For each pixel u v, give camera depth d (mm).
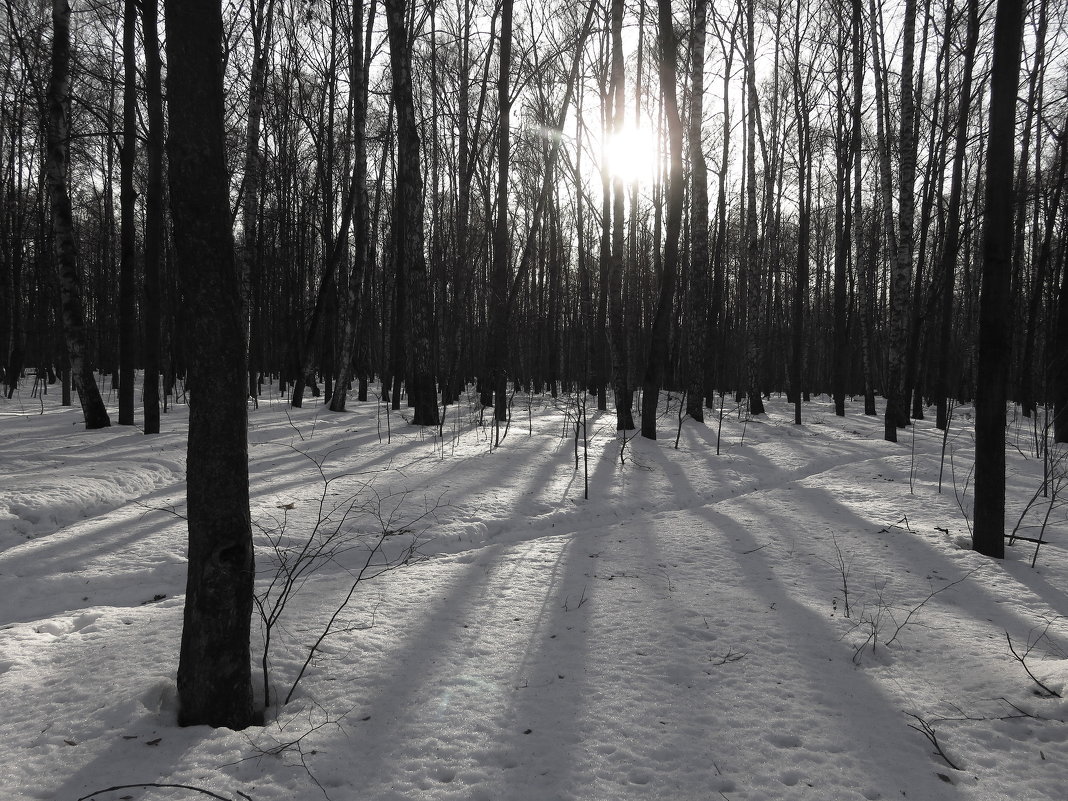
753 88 17547
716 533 6129
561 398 25250
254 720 2906
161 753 2551
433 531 5961
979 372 5414
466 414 16109
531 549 5621
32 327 27500
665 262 11453
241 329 2754
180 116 2531
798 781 2486
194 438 2736
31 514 5895
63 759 2508
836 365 19922
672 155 11016
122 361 11781
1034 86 16891
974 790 2445
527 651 3574
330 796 2354
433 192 22281
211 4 2537
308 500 6691
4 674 3189
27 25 14648
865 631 3871
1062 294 12016
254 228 15445
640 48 17750
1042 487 7719
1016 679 3213
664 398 22953
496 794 2391
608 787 2436
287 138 22406
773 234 25516
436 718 2881
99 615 4012
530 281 32812
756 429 14797
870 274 26172
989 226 5277
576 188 20469
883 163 18125
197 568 2752
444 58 20156
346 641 3598
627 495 7625
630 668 3387
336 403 15797
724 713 2959
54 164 10633
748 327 18562
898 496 7652
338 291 23422
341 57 18125
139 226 27734
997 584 4711
